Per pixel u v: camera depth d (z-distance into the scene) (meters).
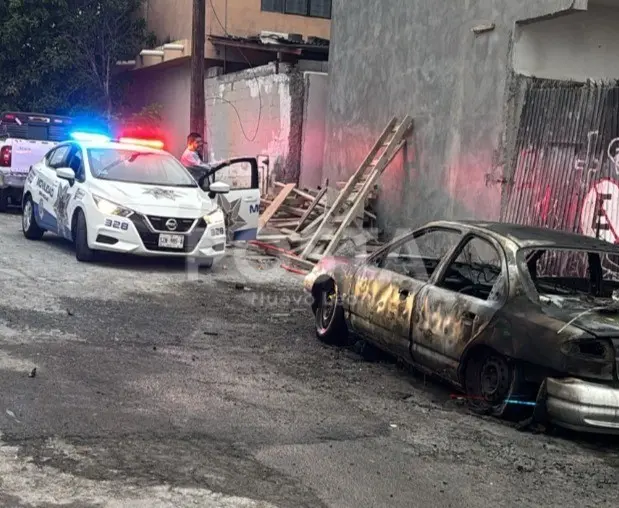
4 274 9.86
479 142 12.22
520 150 11.37
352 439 5.24
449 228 6.93
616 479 4.90
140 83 26.28
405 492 4.44
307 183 18.22
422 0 13.84
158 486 4.22
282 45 19.27
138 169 12.07
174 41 22.67
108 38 23.64
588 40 11.80
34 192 12.98
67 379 5.95
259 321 8.73
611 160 9.95
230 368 6.75
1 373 5.92
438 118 13.35
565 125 10.66
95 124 23.11
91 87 23.78
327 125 17.47
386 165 13.99
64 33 23.05
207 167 14.13
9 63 23.41
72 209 11.48
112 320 8.07
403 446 5.20
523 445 5.41
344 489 4.40
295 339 8.06
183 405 5.62
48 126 17.81
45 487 4.10
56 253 11.96
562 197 10.62
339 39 16.94
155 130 24.16
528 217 11.13
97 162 11.93
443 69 13.23
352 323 7.57
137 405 5.52
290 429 5.33
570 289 6.93
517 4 11.40
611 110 10.00
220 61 22.06
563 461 5.16
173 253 11.06
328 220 13.41
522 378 5.72
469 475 4.78
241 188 13.34
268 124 19.11
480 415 6.00
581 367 5.30
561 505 4.43
